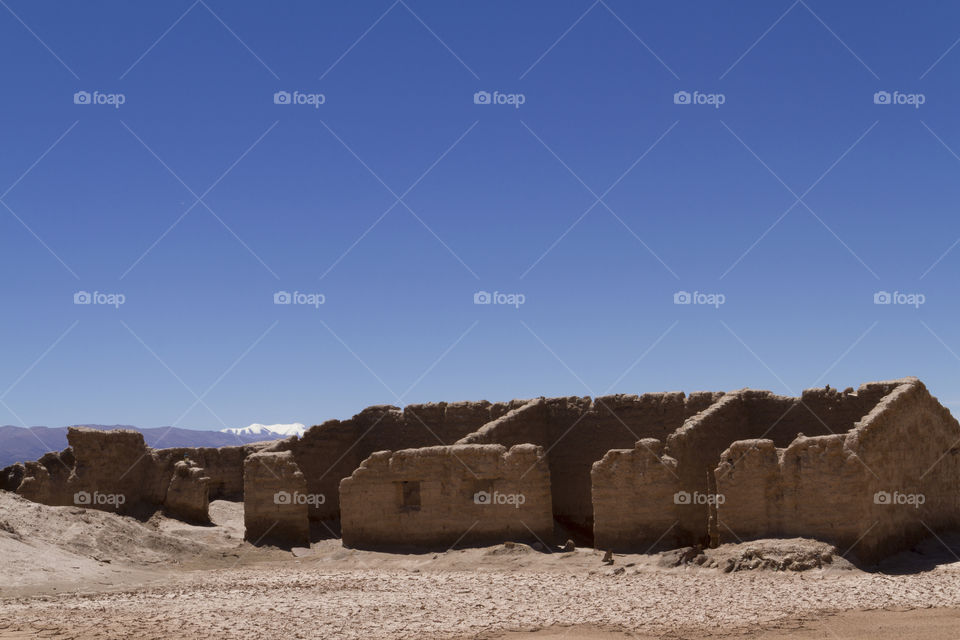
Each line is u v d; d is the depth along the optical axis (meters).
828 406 33.91
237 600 24.62
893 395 29.72
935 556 28.52
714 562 27.09
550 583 26.19
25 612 22.92
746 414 35.41
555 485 38.47
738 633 19.25
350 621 21.28
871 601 21.98
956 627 19.27
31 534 30.77
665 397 36.69
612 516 30.61
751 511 28.27
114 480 39.69
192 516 39.34
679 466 30.41
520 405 38.78
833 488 27.08
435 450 33.31
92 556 30.66
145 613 22.67
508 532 32.03
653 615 21.16
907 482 29.72
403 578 28.33
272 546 34.84
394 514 33.69
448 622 21.03
